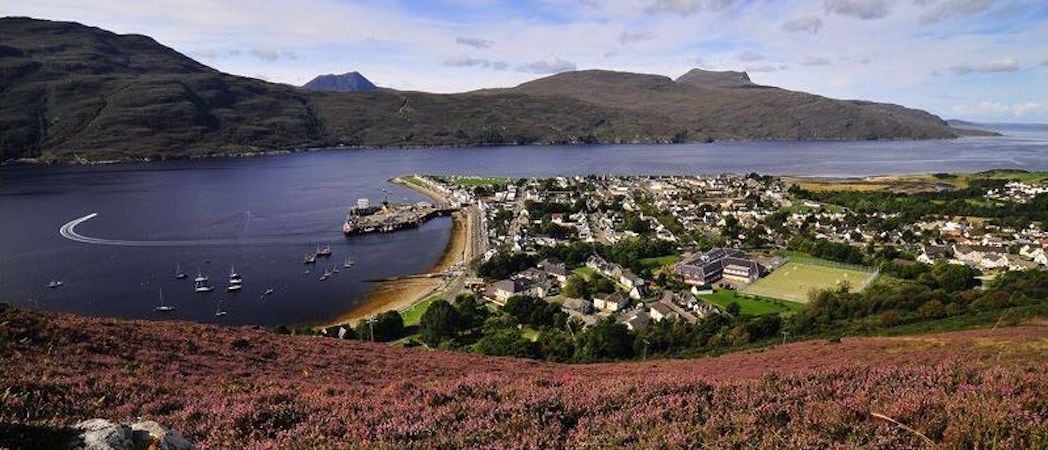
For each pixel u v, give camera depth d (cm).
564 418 1267
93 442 958
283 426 1319
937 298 7419
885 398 1201
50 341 2369
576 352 6769
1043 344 3145
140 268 11519
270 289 10425
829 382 1400
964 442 966
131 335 2758
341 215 17900
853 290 9275
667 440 1067
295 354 3119
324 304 9688
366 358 3275
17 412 1380
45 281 10506
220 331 3381
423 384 1788
